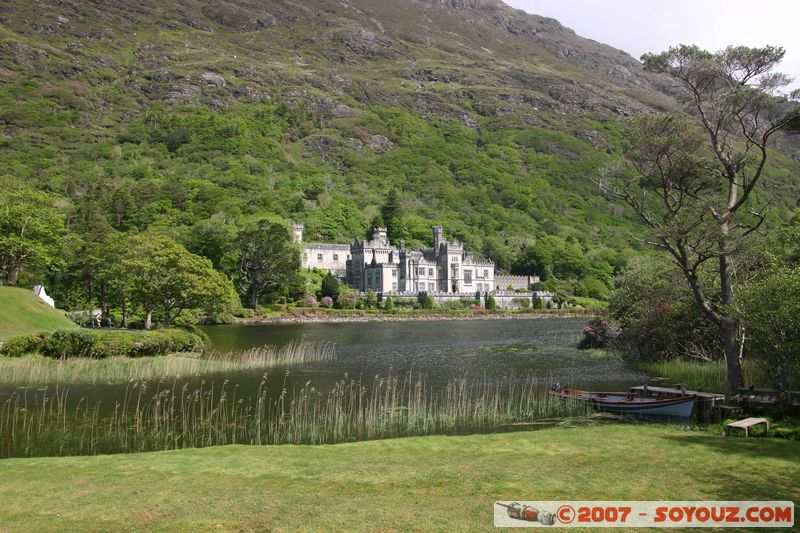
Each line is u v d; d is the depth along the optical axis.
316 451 26.27
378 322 147.12
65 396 43.78
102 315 106.00
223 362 60.69
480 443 27.59
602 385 49.78
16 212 90.38
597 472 21.88
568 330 117.12
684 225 38.22
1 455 29.11
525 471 22.12
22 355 56.88
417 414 37.88
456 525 16.66
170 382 50.53
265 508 18.27
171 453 26.08
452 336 103.12
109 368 54.03
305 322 143.88
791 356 33.16
